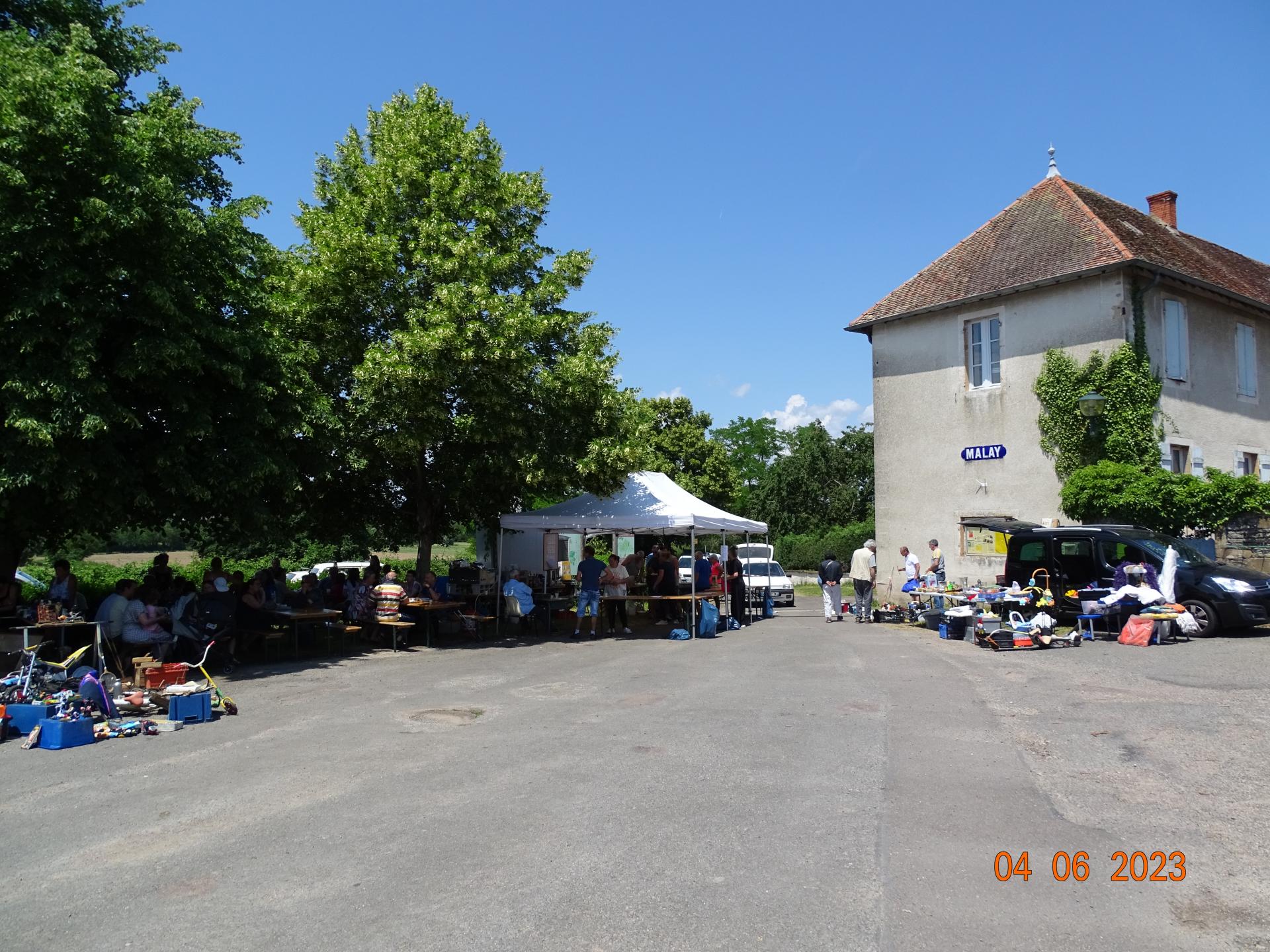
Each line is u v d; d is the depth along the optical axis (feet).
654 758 22.97
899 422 74.38
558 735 25.89
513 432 50.47
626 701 31.24
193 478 38.91
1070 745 23.41
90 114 34.24
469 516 63.57
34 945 12.92
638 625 62.59
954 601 52.95
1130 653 39.34
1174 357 64.34
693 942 12.57
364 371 46.60
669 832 17.20
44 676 29.04
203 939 12.99
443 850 16.40
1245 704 27.40
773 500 158.92
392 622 47.24
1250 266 84.33
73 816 19.02
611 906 13.85
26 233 33.53
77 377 33.40
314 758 23.63
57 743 25.26
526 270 57.98
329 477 50.52
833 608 66.28
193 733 27.20
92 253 35.60
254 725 28.09
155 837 17.54
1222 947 12.34
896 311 73.77
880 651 44.42
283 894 14.57
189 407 38.29
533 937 12.84
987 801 18.85
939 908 13.65
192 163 39.34
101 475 35.78
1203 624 43.09
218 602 39.81
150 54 47.39
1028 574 50.65
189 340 36.19
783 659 41.98
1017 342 66.49
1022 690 31.65
